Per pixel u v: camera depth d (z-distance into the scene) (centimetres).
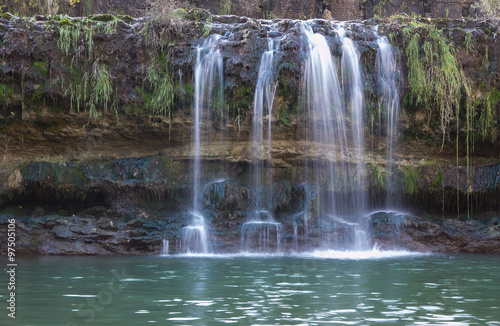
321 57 1507
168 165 1546
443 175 1599
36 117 1493
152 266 1138
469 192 1595
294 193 1529
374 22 1628
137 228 1443
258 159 1555
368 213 1611
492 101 1581
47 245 1387
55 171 1506
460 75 1559
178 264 1173
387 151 1609
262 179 1577
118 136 1555
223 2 2344
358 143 1577
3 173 1515
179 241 1428
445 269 1120
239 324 638
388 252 1460
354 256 1356
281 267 1124
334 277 988
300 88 1494
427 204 1633
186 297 794
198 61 1502
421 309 722
